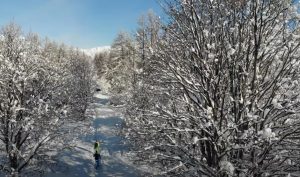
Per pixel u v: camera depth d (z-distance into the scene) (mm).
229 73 10164
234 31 10422
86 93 42625
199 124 9727
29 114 19938
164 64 10812
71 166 24969
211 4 10148
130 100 24766
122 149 29531
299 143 9703
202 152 10609
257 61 10312
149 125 10773
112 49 66312
